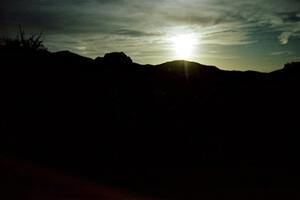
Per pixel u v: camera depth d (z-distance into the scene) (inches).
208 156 771.4
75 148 696.4
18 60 925.8
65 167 555.5
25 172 487.2
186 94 1640.0
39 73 943.7
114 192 444.8
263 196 472.7
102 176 526.9
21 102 839.1
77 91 992.9
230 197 459.8
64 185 441.7
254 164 719.1
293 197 474.6
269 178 590.2
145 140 842.2
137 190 475.2
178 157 748.6
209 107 1309.1
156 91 1547.7
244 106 1327.5
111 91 1148.5
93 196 411.2
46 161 584.4
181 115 1151.6
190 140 890.7
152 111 1131.3
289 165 722.2
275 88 1619.1
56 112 856.3
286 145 917.8
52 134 749.3
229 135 979.3
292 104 1341.0
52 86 943.7
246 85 1861.5
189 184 528.4
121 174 561.3
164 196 451.2
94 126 844.6
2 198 359.6
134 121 964.6
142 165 647.8
